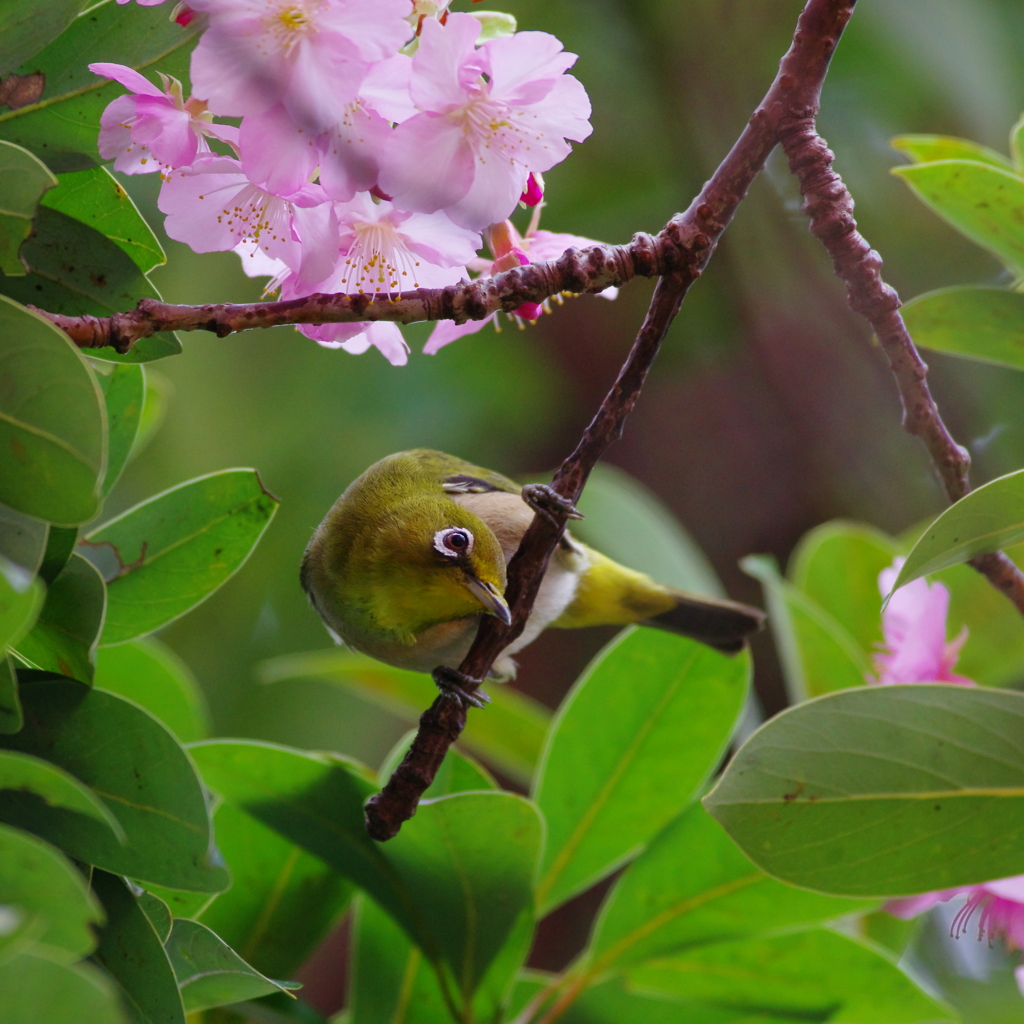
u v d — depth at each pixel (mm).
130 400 2453
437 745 2438
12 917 2338
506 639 2449
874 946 2473
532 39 2400
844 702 2420
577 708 2490
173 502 2453
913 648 2490
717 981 2480
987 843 2416
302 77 2393
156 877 2393
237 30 2391
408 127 2400
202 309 2400
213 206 2410
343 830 2461
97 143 2410
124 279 2410
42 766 2352
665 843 2477
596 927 2479
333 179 2400
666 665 2488
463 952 2465
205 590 2453
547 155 2404
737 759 2418
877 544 2572
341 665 2574
